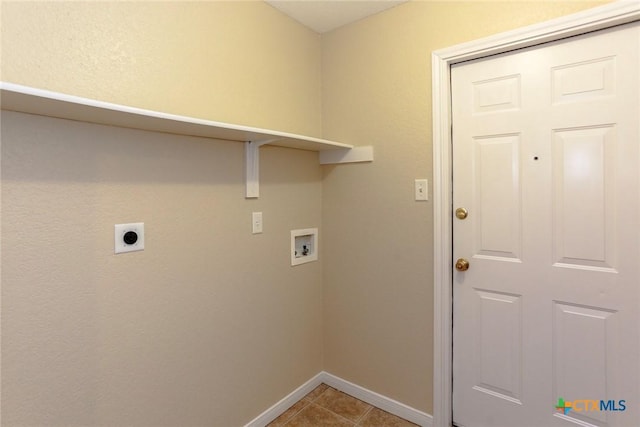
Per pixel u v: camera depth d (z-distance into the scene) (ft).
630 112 4.35
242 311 5.66
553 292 4.97
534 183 5.03
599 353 4.68
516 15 4.91
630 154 4.38
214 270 5.22
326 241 7.21
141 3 4.28
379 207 6.40
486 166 5.40
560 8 4.61
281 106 6.21
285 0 5.84
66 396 3.79
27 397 3.54
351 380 6.95
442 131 5.58
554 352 4.99
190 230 4.90
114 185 4.10
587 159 4.66
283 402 6.42
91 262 3.94
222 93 5.22
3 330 3.37
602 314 4.66
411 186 5.98
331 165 7.06
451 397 5.88
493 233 5.40
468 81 5.48
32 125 3.48
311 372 7.11
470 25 5.29
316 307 7.20
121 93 4.10
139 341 4.38
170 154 4.65
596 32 4.52
